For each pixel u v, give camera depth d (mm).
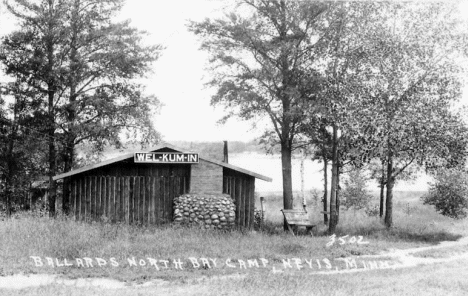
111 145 28438
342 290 11500
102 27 28516
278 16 25719
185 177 24391
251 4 26422
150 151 23703
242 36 25297
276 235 23297
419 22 26344
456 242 24453
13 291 11531
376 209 33062
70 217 23297
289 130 27984
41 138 27734
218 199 23203
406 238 24734
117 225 21594
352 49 25688
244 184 24781
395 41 26031
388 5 26234
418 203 40062
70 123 27047
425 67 26203
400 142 25891
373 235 25234
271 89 27219
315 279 13219
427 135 25812
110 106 27406
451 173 30641
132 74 28766
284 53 25281
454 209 30828
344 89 25656
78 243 16766
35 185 31547
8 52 27234
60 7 27422
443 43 26359
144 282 13375
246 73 26500
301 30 25906
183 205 23188
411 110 25938
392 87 26062
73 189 24125
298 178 59750
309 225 25109
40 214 24062
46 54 27531
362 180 32406
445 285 12125
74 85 27984
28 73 27234
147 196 24203
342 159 28688
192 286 12281
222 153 31906
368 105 25844
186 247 17734
